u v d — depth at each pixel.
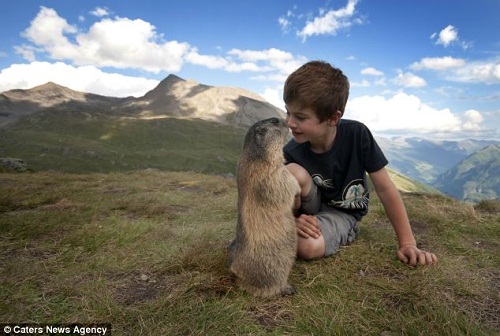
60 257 1.17
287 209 1.00
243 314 0.84
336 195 1.23
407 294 0.91
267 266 0.93
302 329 0.78
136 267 1.11
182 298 0.90
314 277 1.01
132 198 2.28
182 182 3.31
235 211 1.97
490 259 1.16
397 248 1.23
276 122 1.04
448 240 1.35
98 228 1.48
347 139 1.16
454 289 0.94
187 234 1.44
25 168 5.79
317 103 0.97
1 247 1.27
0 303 0.87
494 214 1.91
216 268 1.06
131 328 0.79
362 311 0.85
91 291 0.94
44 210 1.89
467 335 0.74
